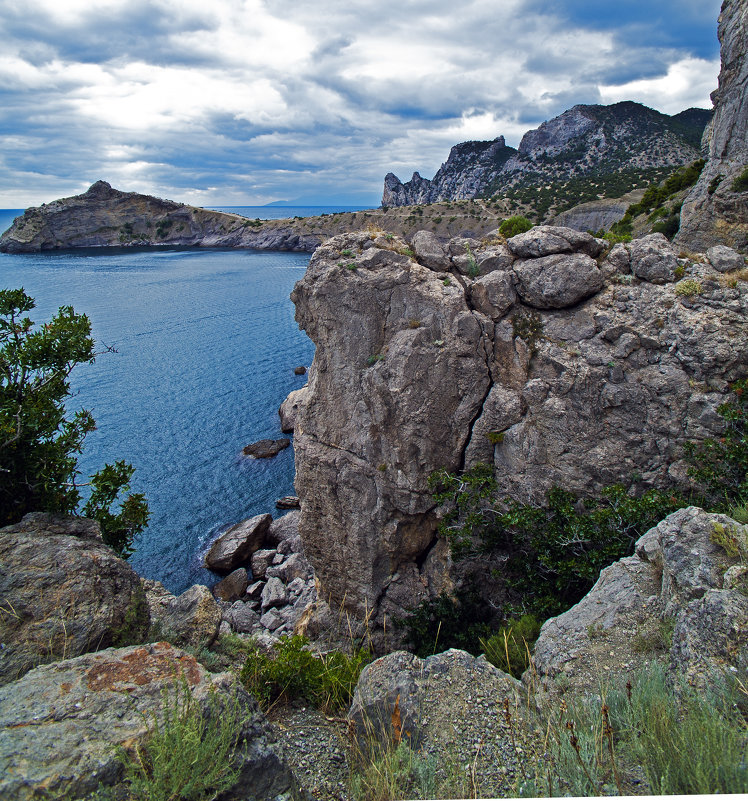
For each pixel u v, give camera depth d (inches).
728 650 281.9
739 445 612.1
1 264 7096.5
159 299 4645.7
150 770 194.9
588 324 754.2
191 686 234.4
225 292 4997.5
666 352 703.7
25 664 304.0
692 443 657.6
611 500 654.5
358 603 874.1
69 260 7691.9
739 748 213.9
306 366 3038.9
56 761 190.5
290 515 1588.3
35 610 341.1
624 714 263.9
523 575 734.5
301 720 335.6
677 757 212.8
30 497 517.0
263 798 204.5
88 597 360.8
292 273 6156.5
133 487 1843.0
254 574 1393.9
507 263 818.2
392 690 310.8
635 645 352.8
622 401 703.1
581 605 427.2
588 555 619.8
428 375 782.5
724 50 1845.5
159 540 1577.3
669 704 261.0
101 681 236.5
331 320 837.8
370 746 279.6
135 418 2374.5
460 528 757.9
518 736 277.0
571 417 721.0
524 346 772.6
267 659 391.2
